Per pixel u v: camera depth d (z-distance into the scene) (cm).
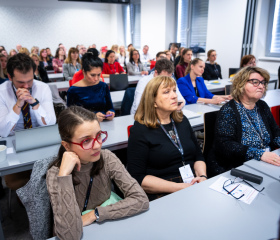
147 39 880
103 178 115
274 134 186
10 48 959
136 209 101
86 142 97
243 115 172
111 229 94
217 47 627
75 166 105
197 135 276
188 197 113
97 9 1075
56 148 169
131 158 148
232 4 567
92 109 243
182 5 754
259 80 163
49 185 98
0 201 219
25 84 169
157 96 146
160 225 95
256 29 546
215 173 178
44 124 188
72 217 89
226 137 171
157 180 142
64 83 445
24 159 153
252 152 153
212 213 102
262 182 125
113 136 190
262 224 95
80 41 1077
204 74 496
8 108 180
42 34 1002
